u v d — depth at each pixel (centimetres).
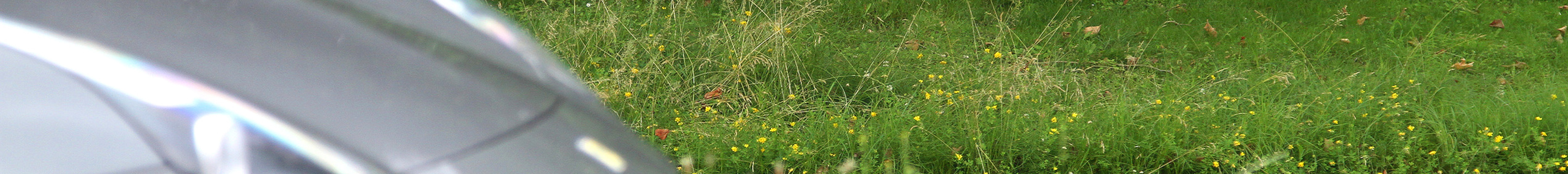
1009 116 288
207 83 27
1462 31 505
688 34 411
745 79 351
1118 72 436
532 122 34
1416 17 529
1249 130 300
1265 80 362
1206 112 314
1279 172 277
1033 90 332
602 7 422
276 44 31
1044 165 269
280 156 25
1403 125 316
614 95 317
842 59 397
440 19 46
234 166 24
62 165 20
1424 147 300
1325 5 535
